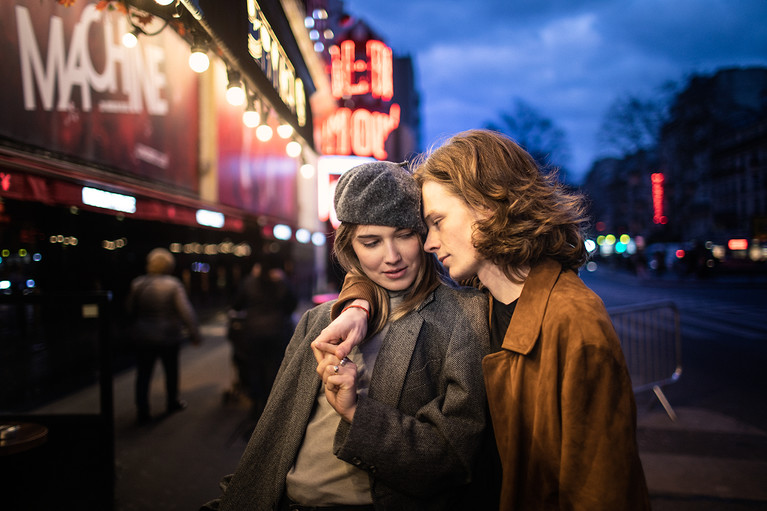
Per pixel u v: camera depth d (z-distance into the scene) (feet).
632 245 153.89
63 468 7.74
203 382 19.74
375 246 3.53
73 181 13.05
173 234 28.43
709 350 25.59
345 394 3.16
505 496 3.01
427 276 3.87
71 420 7.83
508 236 3.14
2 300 7.85
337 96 52.75
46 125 13.69
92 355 8.02
